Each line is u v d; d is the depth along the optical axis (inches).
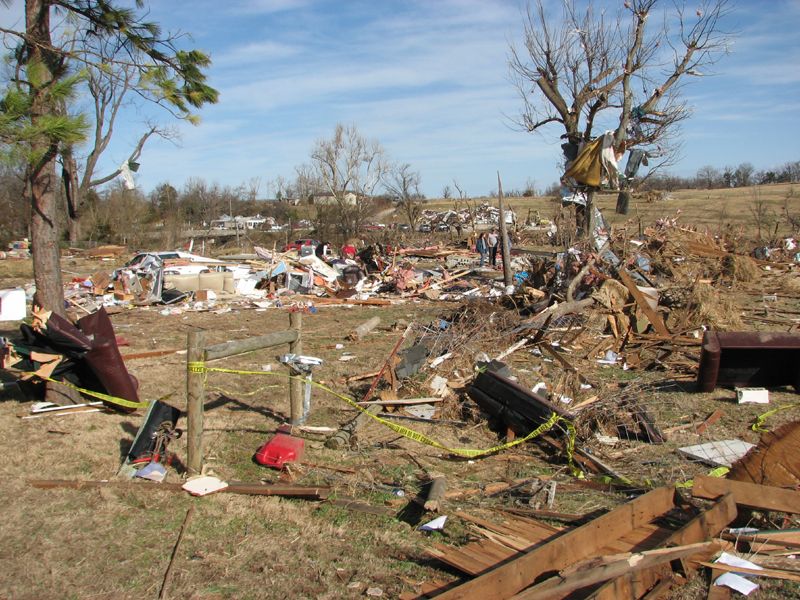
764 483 201.3
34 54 275.1
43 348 292.4
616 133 730.2
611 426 274.7
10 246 1722.4
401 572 165.2
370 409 299.9
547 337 458.6
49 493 208.5
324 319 629.0
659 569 154.5
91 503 201.8
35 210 306.3
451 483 225.0
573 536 160.1
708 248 910.4
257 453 239.9
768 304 688.4
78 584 156.3
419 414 300.8
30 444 253.8
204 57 313.3
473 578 159.0
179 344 494.0
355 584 158.7
